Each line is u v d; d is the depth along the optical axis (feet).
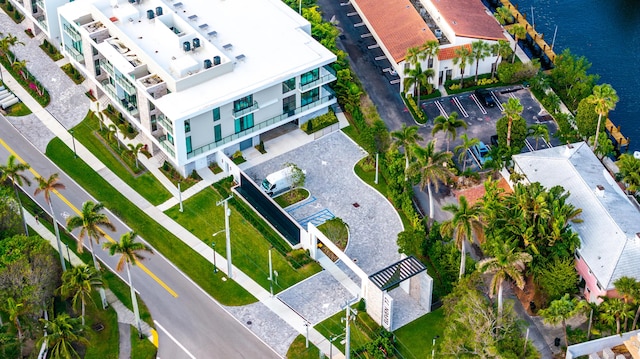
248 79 534.78
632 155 561.84
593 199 488.02
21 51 628.69
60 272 481.87
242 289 479.82
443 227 458.09
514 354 418.92
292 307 470.39
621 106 621.72
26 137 570.05
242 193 529.04
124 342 454.40
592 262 461.78
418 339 453.99
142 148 557.74
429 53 591.78
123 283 482.28
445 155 490.49
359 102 581.12
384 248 497.05
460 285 451.94
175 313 467.93
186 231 509.76
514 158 527.40
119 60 536.01
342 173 541.75
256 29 575.38
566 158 515.50
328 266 490.49
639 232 466.70
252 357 447.42
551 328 456.86
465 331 429.38
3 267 449.48
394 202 520.42
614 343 442.09
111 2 579.89
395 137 525.34
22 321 444.96
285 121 556.51
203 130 525.34
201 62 537.24
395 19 642.63
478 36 603.67
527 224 468.34
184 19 577.84
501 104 596.70
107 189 536.01
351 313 460.96
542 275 461.37
